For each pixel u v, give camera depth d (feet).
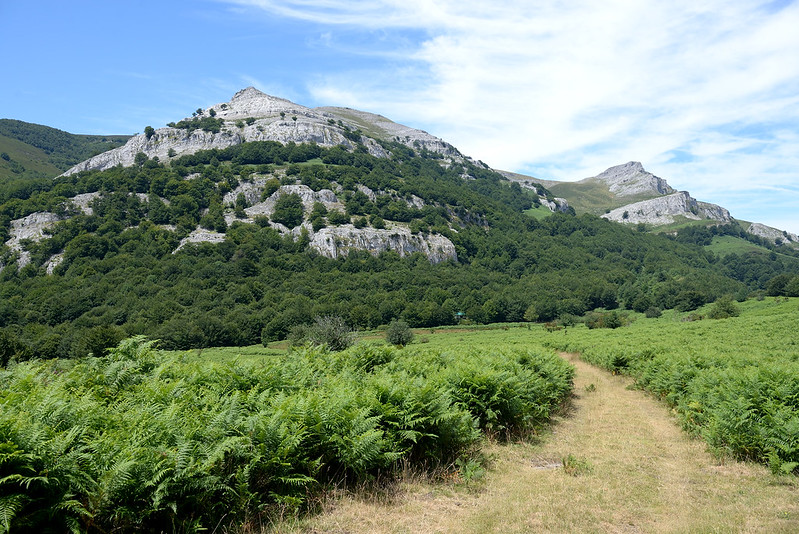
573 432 38.14
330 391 27.55
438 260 470.39
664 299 357.20
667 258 555.28
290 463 19.47
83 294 274.36
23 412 17.54
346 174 573.33
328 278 368.07
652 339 115.75
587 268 489.67
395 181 591.37
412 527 18.58
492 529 18.56
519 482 24.49
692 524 19.45
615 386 69.92
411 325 304.50
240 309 272.72
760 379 34.06
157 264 340.39
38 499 13.91
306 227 455.22
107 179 466.70
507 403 33.71
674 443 34.22
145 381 28.43
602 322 252.01
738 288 427.33
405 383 28.63
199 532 16.71
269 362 34.32
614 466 28.09
